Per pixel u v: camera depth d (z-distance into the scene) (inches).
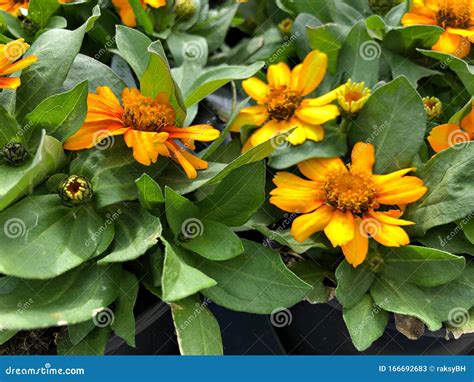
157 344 11.2
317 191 10.3
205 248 9.6
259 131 11.2
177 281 8.8
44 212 9.2
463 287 10.0
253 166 9.6
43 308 8.9
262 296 9.5
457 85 11.8
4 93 10.1
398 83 10.4
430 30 11.3
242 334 12.2
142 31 12.5
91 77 10.6
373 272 10.2
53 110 9.4
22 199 9.3
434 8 11.9
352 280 10.0
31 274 8.6
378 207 10.1
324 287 10.4
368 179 10.2
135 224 9.6
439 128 10.6
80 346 9.6
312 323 11.4
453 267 9.7
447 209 9.9
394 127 10.5
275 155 10.9
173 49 12.2
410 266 10.0
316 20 12.4
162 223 10.0
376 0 12.3
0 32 11.7
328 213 10.1
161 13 12.4
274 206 10.9
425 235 10.3
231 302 9.5
